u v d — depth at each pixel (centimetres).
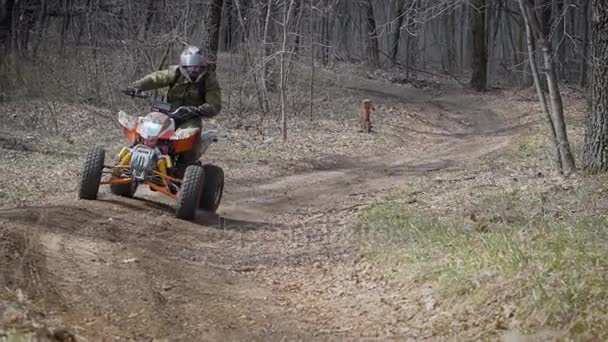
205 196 1162
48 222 927
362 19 6050
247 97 2900
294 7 2691
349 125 2781
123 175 1120
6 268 671
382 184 1655
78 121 2220
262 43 2550
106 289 693
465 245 849
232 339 619
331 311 738
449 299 709
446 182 1538
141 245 909
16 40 2733
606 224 889
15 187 1291
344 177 1777
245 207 1325
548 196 1194
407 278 800
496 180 1480
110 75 2620
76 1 2898
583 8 4344
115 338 570
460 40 6481
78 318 602
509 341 593
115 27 2777
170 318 648
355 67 4519
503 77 5753
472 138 2889
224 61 3425
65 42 2930
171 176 1112
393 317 711
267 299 762
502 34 6159
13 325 523
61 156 1705
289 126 2605
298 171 1847
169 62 2628
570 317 603
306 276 872
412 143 2655
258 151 2078
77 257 778
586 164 1343
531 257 721
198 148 1141
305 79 3562
